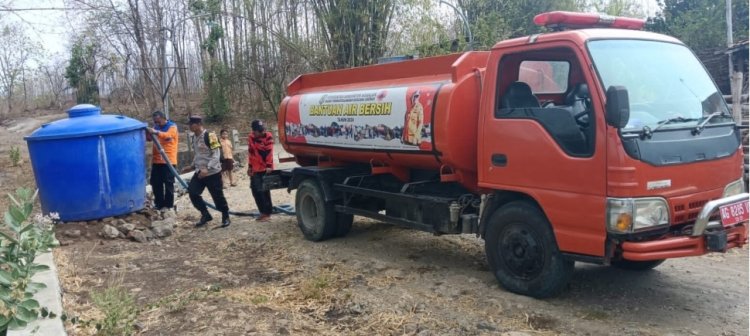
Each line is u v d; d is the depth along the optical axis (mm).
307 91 8883
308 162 9484
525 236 5672
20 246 4535
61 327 4824
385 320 5348
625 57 5344
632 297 5727
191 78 40906
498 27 22484
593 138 4992
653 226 4855
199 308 5742
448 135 6078
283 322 5352
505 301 5660
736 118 10297
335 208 8273
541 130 5371
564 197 5223
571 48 5270
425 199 6688
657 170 4840
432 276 6570
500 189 5805
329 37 23031
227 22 30484
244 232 9258
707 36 21531
